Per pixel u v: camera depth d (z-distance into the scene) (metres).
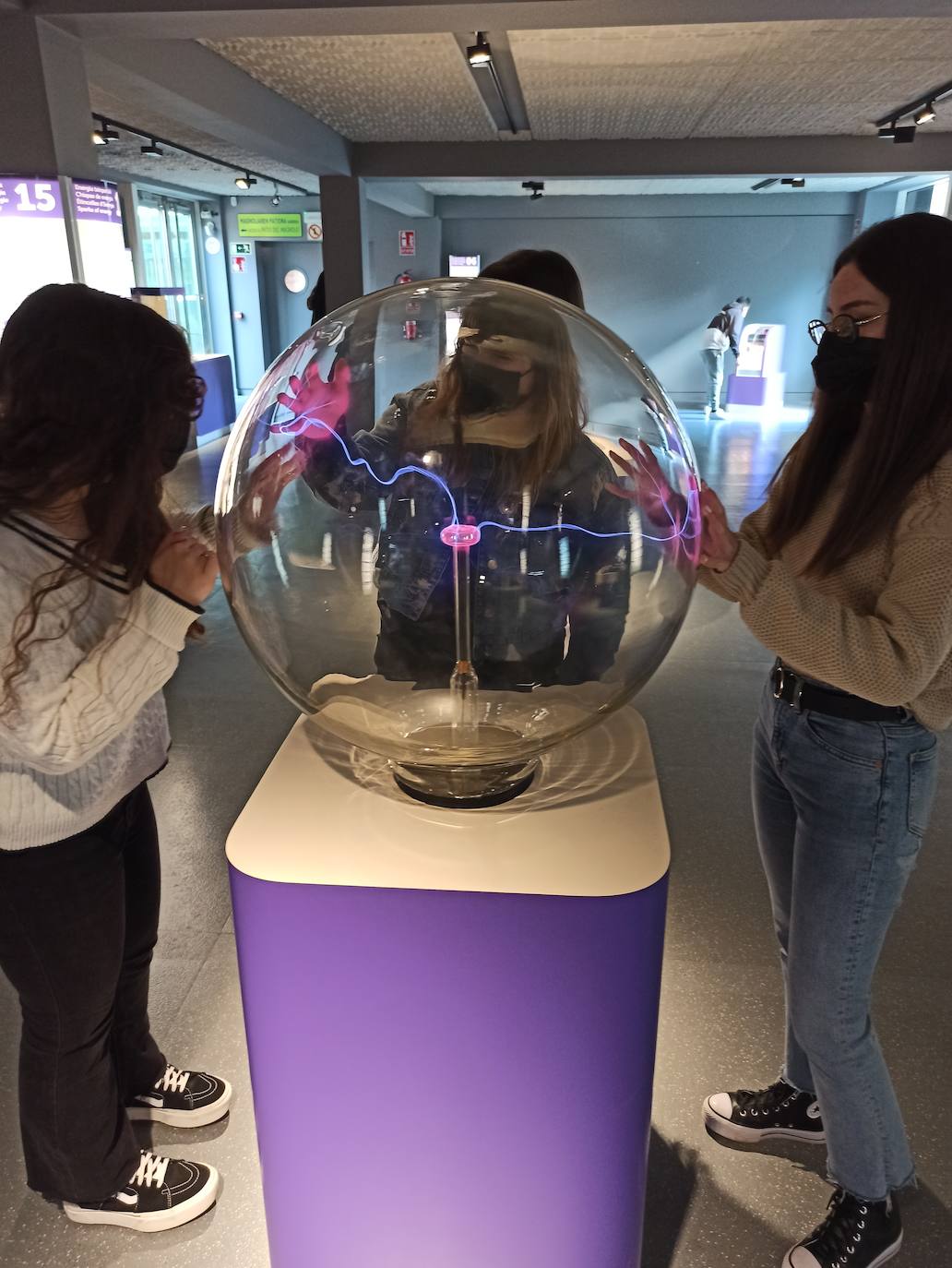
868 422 1.03
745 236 11.38
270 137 5.42
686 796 2.61
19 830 1.06
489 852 0.92
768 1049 1.73
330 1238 1.09
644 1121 1.01
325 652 1.05
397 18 3.22
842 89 5.38
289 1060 0.99
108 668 0.93
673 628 1.04
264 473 1.07
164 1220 1.38
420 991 0.92
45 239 3.23
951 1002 1.83
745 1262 1.35
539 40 4.29
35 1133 1.29
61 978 1.16
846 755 1.11
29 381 0.89
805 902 1.19
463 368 1.06
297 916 0.90
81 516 0.98
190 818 2.47
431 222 11.54
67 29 3.23
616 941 0.89
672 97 5.60
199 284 11.75
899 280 0.97
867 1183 1.28
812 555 1.12
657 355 11.99
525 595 1.05
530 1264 1.07
